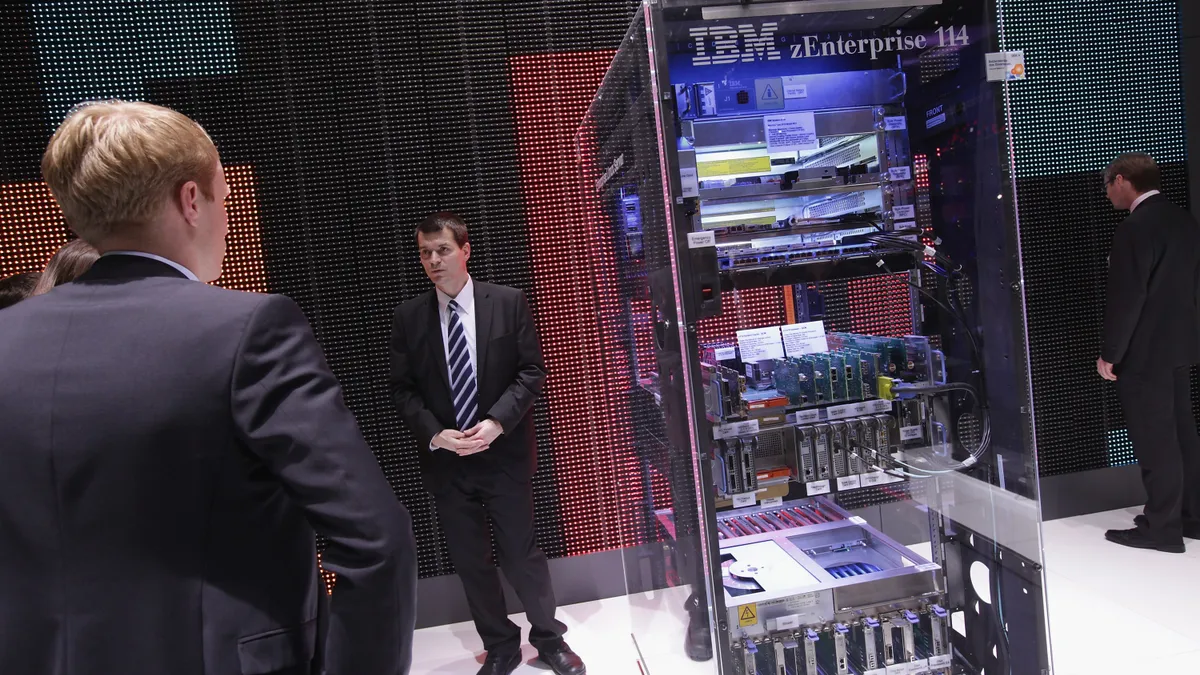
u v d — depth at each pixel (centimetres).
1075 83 379
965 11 193
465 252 279
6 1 296
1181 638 268
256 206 320
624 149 218
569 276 340
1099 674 250
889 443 213
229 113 315
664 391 203
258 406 93
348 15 319
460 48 327
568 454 347
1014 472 200
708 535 183
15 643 91
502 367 278
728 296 219
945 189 212
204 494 92
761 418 203
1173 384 336
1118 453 397
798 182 207
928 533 236
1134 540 347
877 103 212
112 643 90
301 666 100
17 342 94
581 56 333
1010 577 203
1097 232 385
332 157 322
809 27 203
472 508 280
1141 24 380
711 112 201
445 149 329
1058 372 388
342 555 92
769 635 206
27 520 90
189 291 99
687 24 188
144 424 90
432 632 335
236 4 311
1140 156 329
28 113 301
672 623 229
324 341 327
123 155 97
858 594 211
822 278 212
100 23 303
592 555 351
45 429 90
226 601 93
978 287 205
